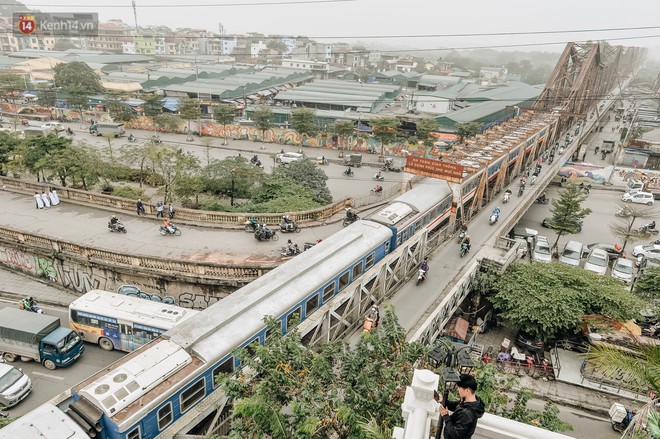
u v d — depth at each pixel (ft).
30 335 86.89
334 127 267.39
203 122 293.84
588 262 141.79
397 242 101.71
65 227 127.34
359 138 269.85
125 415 50.98
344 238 91.81
